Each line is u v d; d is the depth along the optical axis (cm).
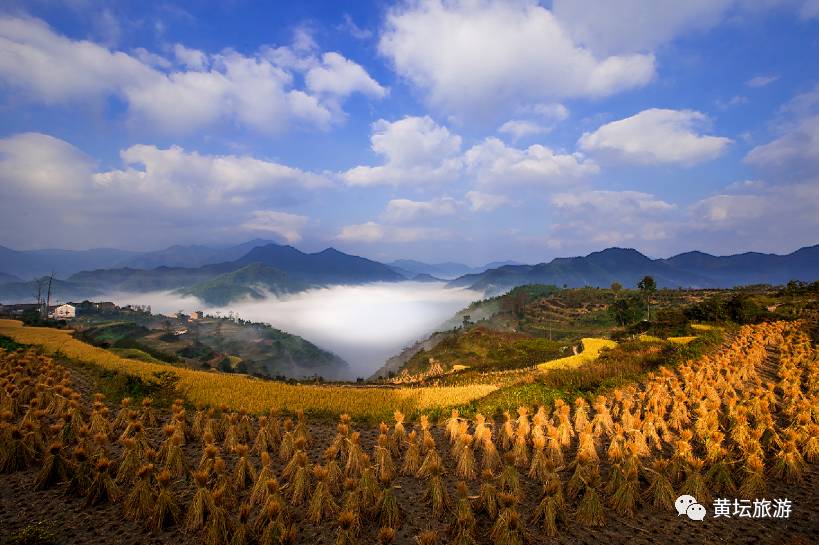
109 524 1211
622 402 2192
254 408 2572
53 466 1409
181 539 1150
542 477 1460
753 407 2011
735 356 3086
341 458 1680
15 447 1515
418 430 2102
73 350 4747
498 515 1192
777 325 4634
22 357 3397
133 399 2708
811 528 1164
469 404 2569
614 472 1352
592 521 1207
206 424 1888
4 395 2130
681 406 1984
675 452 1449
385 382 5628
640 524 1211
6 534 1145
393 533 1052
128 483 1415
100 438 1521
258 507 1295
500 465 1588
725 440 1789
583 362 4003
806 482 1423
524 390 2755
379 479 1453
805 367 3014
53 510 1272
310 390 3027
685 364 3112
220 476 1290
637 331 6019
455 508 1287
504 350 7356
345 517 1102
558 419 1978
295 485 1339
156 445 1803
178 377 3369
